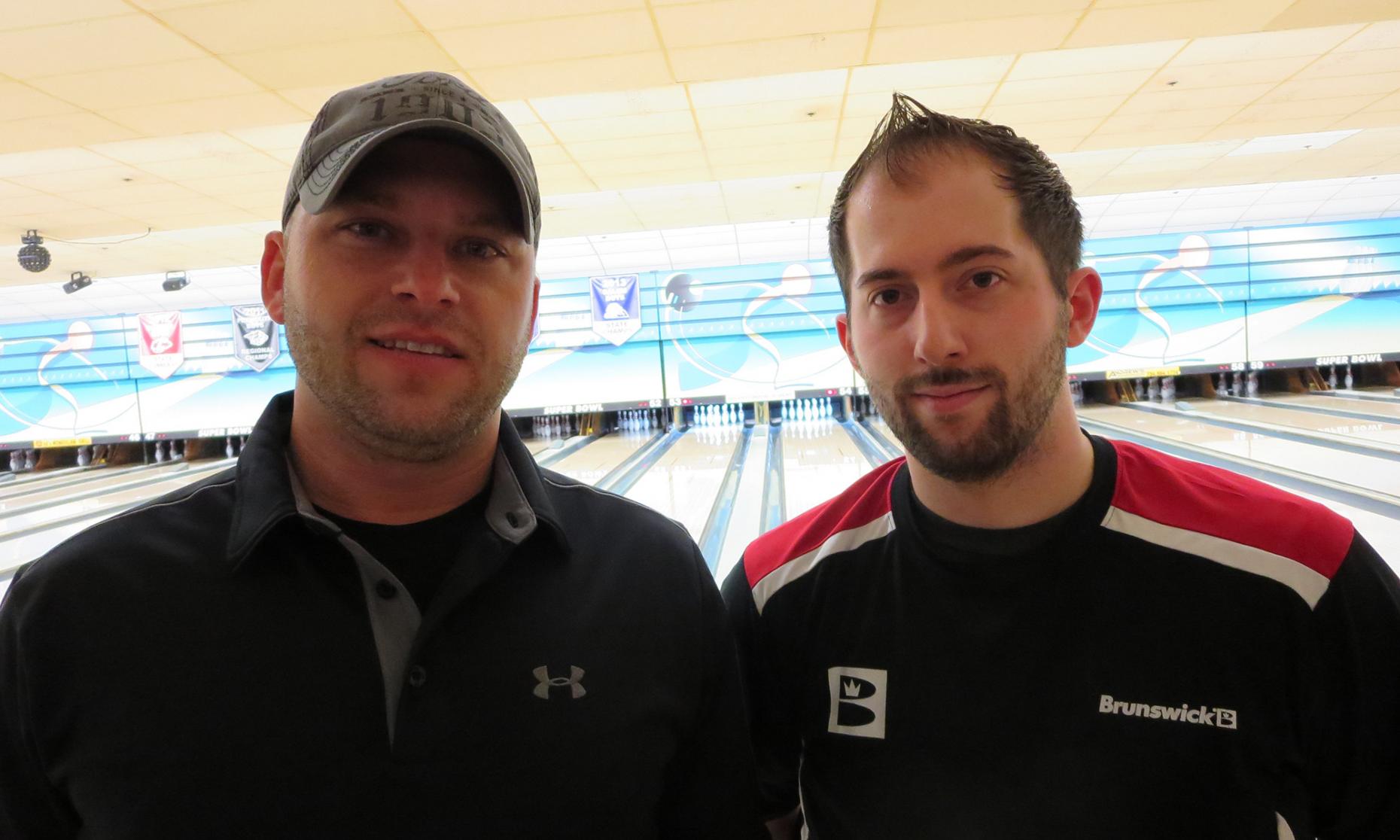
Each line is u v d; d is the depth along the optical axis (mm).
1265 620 877
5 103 3525
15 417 8141
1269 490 970
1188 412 6828
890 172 919
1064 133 5031
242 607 773
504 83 3744
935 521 984
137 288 7559
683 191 5828
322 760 736
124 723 724
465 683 790
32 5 2809
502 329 867
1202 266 7180
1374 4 3336
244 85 3523
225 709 734
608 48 3459
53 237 5738
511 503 887
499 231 858
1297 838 857
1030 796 886
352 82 3580
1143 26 3492
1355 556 884
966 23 3387
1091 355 7344
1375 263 7062
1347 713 865
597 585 892
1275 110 4711
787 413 8289
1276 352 7184
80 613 757
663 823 935
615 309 7609
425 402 820
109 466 8398
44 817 770
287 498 816
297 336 836
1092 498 944
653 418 8328
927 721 945
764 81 4055
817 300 7457
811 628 1073
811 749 1053
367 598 803
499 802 760
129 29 3002
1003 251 894
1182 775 861
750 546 1230
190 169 4559
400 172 813
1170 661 885
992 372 898
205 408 7957
